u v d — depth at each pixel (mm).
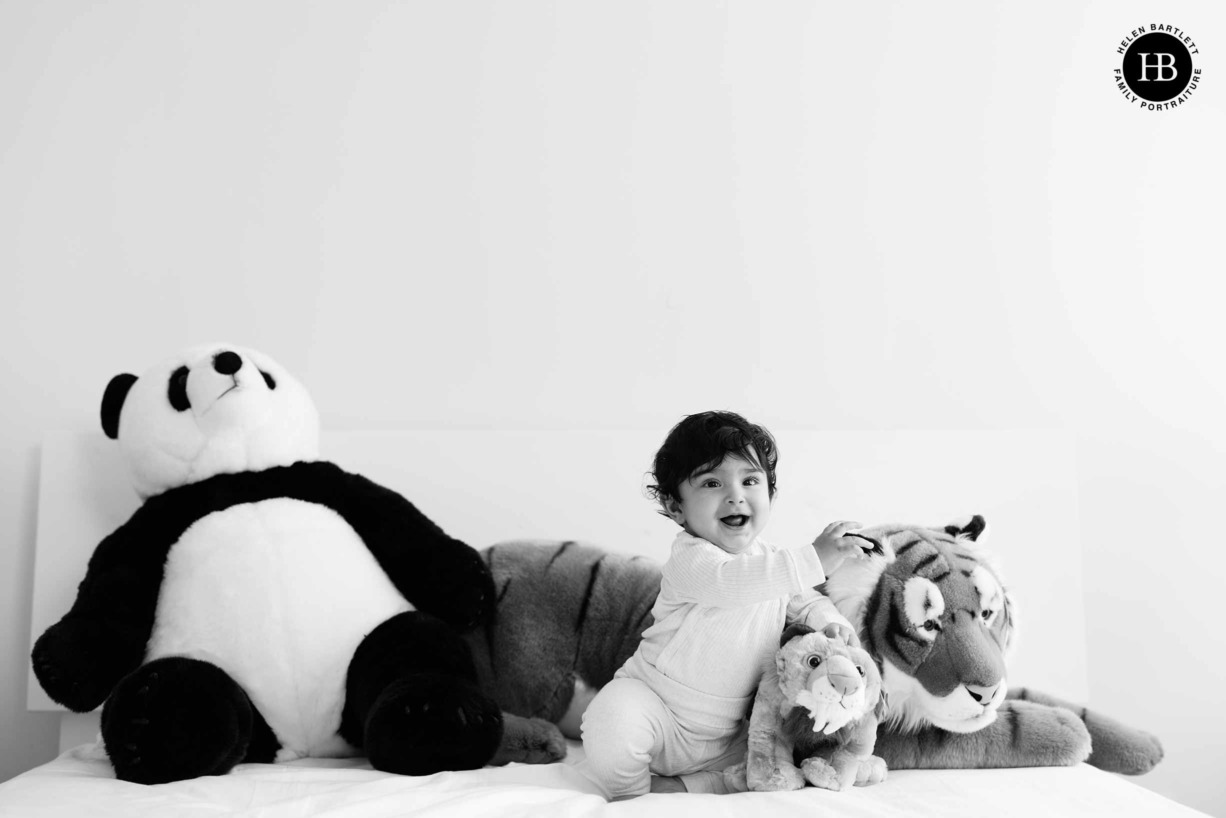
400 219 2049
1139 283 2092
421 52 2086
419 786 1220
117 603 1507
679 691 1408
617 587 1743
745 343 2047
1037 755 1489
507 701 1687
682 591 1431
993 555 1665
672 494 1498
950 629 1507
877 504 1912
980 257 2086
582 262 2055
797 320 2057
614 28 2109
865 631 1544
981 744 1493
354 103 2068
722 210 2078
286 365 2004
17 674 1879
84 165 2020
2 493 1925
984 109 2115
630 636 1699
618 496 1898
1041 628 1886
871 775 1346
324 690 1492
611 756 1344
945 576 1552
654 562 1778
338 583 1546
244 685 1478
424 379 2012
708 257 2066
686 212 2076
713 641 1410
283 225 2035
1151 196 2111
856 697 1290
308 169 2051
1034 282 2084
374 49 2082
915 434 1943
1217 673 1994
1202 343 2084
